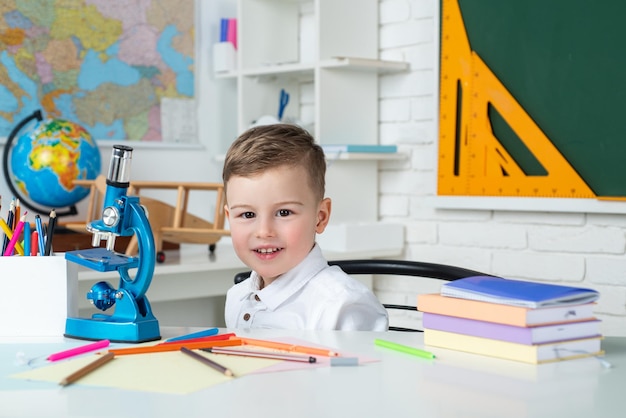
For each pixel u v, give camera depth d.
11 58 2.66
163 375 0.94
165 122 3.01
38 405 0.83
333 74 2.82
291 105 3.16
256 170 1.33
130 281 1.21
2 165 2.65
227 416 0.78
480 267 2.72
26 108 2.69
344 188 2.85
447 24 2.72
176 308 2.64
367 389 0.88
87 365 0.97
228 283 2.48
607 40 2.40
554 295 1.03
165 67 3.00
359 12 2.88
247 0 3.01
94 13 2.82
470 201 2.68
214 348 1.07
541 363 1.00
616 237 2.43
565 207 2.48
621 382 0.91
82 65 2.81
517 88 2.58
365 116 2.92
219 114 3.16
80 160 2.54
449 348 1.09
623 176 2.38
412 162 2.87
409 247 2.90
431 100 2.81
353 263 1.62
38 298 1.25
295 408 0.80
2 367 1.01
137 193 2.53
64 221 2.72
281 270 1.38
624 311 2.43
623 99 2.38
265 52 3.07
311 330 1.25
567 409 0.80
